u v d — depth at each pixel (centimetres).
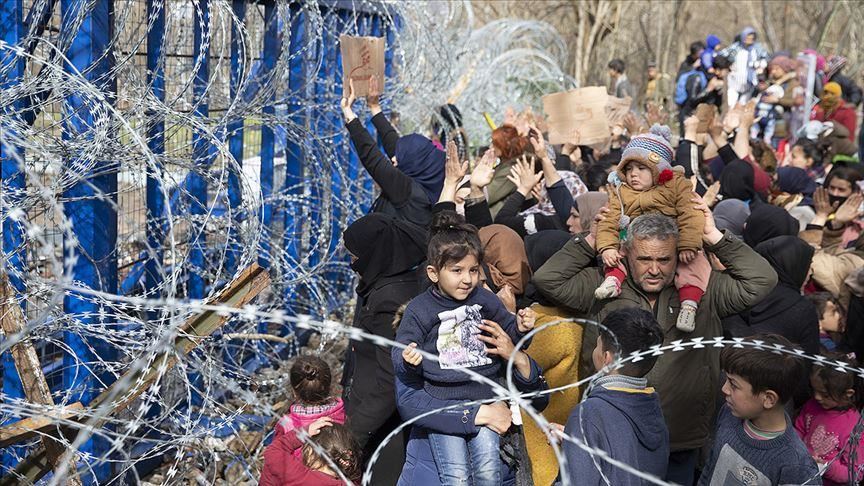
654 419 310
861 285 488
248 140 651
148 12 476
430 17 787
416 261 388
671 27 2197
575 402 388
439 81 820
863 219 661
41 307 340
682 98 1603
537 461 375
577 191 621
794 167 834
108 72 389
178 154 446
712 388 384
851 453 334
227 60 550
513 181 560
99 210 417
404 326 337
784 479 308
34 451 358
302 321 224
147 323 318
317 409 370
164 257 505
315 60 666
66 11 396
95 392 418
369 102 588
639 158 396
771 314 435
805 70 1538
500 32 1251
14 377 380
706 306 383
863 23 2094
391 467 379
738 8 2691
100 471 430
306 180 666
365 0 729
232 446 463
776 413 311
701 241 378
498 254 408
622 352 309
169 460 474
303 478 337
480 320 339
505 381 347
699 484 336
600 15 2016
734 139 842
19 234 357
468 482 333
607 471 299
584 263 392
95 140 344
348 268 716
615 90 1608
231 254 549
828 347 514
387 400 372
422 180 542
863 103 1691
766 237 510
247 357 582
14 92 334
